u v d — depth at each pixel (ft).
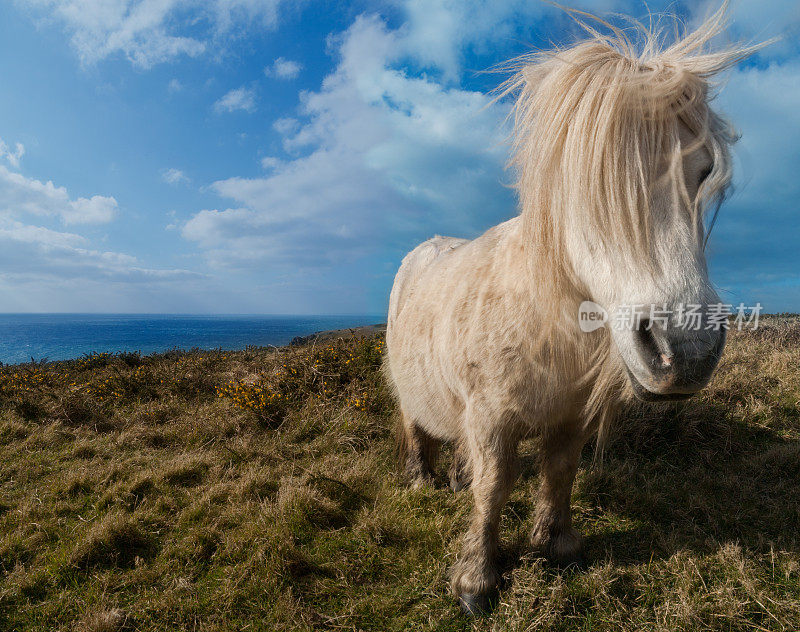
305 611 5.57
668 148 3.34
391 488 8.62
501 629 4.95
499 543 6.46
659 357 3.28
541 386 4.97
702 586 5.50
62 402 15.17
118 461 10.92
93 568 6.61
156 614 5.64
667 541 6.44
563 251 4.01
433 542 6.82
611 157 3.33
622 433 9.79
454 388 6.14
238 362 22.43
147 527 7.72
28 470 10.46
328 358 16.08
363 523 7.18
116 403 16.52
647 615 5.16
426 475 9.05
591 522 7.32
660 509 7.54
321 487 8.28
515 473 5.61
